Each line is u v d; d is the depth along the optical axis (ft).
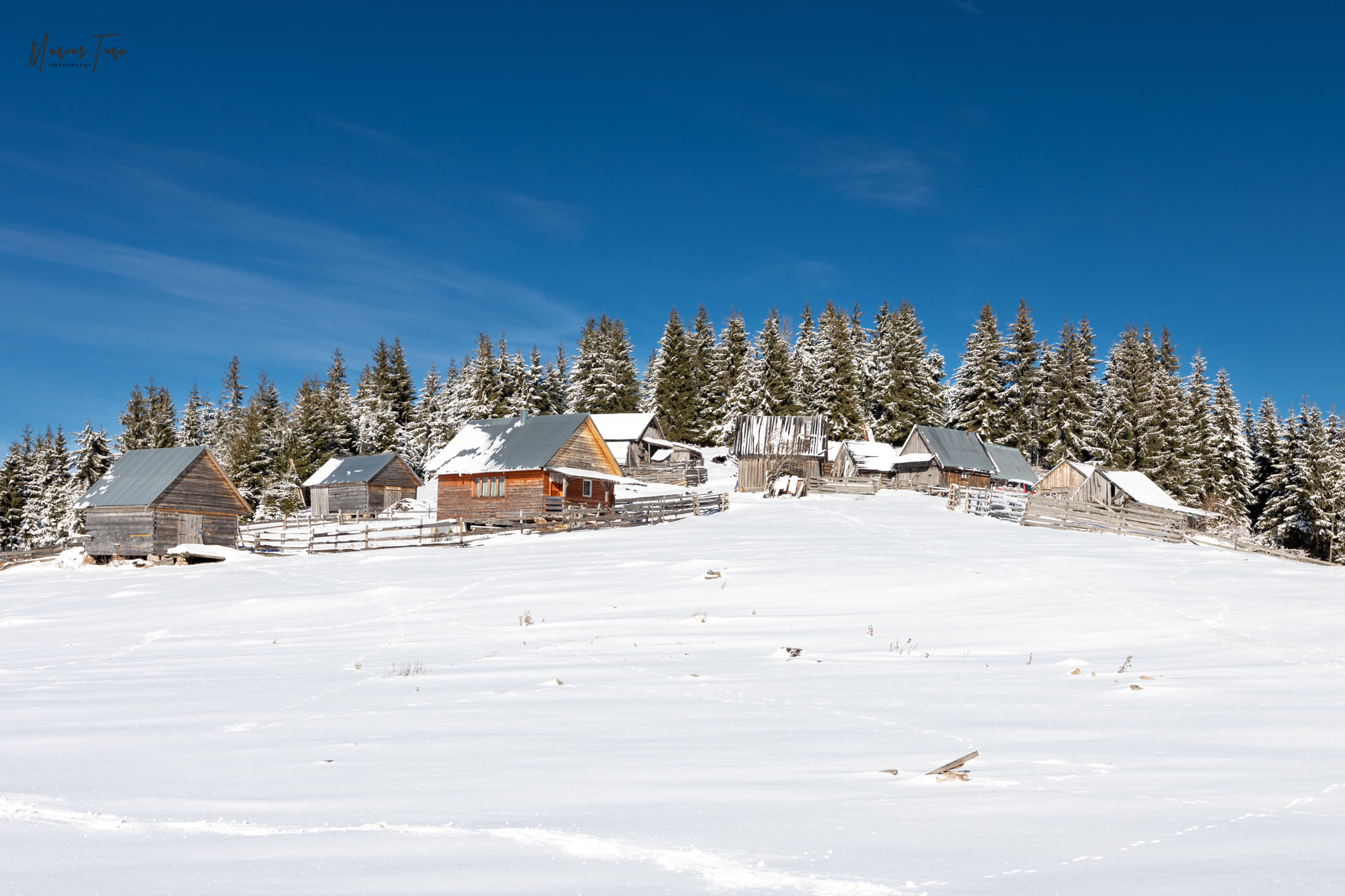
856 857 18.49
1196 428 259.80
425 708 40.19
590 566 103.96
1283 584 78.18
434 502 224.12
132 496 160.56
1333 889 15.94
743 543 121.60
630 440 257.96
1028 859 18.20
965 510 175.63
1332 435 281.74
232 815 23.16
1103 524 147.13
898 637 60.59
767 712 37.55
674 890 16.66
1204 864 17.63
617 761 28.99
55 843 20.71
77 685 50.26
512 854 19.15
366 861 18.81
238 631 74.95
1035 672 47.19
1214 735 31.73
